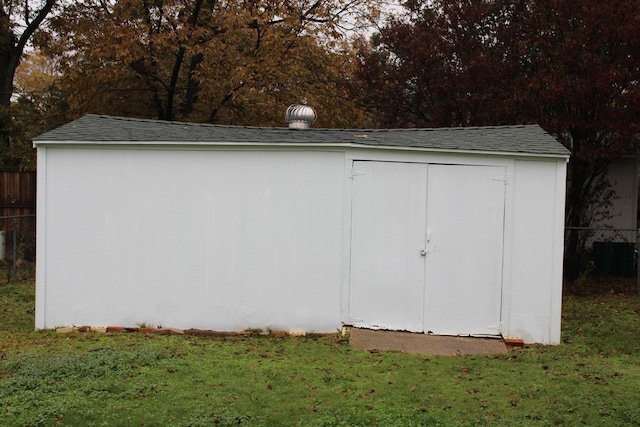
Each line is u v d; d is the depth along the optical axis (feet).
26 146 56.03
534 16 39.60
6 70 55.36
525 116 39.50
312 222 24.67
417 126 50.42
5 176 47.93
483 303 24.57
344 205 24.56
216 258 24.98
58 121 56.29
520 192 24.40
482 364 21.03
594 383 18.93
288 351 22.09
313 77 54.44
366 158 24.54
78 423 14.84
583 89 36.17
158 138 24.63
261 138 24.82
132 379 18.10
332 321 24.72
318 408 16.17
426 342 23.67
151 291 25.14
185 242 25.02
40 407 15.70
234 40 50.42
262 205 24.81
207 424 14.92
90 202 25.12
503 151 24.03
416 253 24.61
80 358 19.99
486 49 44.16
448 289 24.64
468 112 44.62
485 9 44.27
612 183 45.73
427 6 49.57
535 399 17.38
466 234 24.54
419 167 24.52
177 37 47.62
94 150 24.98
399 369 20.10
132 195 25.00
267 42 48.06
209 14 51.11
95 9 52.26
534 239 24.43
